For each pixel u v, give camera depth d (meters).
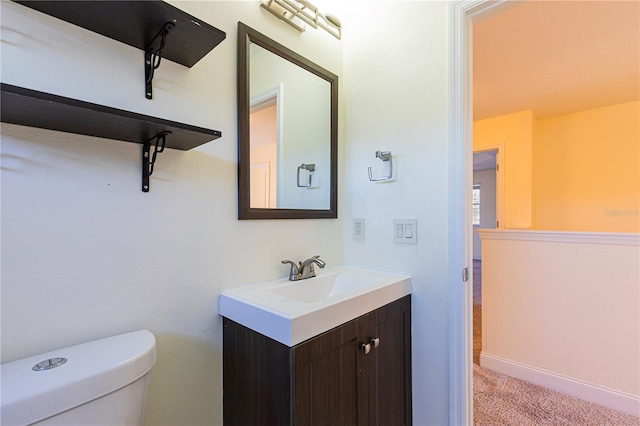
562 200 3.62
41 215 0.77
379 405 1.20
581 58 2.30
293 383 0.86
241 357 1.04
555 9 1.75
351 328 1.06
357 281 1.40
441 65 1.33
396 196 1.48
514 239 2.14
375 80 1.56
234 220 1.18
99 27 0.83
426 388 1.37
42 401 0.62
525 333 2.10
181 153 1.03
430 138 1.36
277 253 1.34
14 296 0.74
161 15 0.79
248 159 1.21
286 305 0.97
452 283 1.29
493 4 1.22
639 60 2.33
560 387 1.95
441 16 1.34
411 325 1.41
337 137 1.64
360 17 1.63
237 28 1.19
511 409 1.77
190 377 1.05
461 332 1.27
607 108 3.34
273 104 1.32
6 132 0.73
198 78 1.08
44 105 0.63
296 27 1.41
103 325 0.87
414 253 1.41
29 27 0.76
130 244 0.92
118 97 0.90
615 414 1.73
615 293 1.81
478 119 3.72
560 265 1.98
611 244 1.82
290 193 1.39
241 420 1.04
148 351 0.81
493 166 7.55
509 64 2.39
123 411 0.74
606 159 3.36
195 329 1.07
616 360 1.80
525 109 3.38
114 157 0.89
